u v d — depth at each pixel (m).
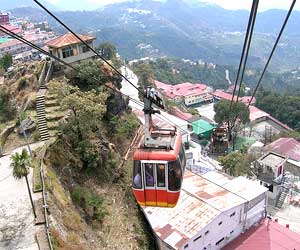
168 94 150.62
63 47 57.59
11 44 152.38
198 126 94.19
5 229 29.12
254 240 47.22
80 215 36.88
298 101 135.50
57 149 40.88
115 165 48.50
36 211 30.86
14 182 35.31
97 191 43.28
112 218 41.22
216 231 44.66
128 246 38.97
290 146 79.75
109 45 100.06
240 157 66.81
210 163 73.06
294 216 55.59
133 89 95.56
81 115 43.62
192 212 44.91
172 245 39.94
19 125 45.91
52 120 46.22
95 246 34.41
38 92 52.31
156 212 45.62
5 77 63.75
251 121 119.75
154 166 18.48
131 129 58.62
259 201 50.62
